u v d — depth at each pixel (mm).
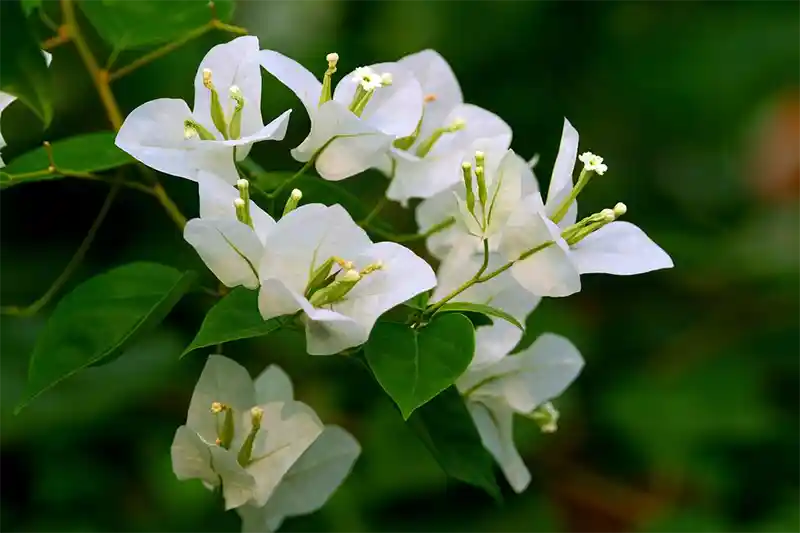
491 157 860
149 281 867
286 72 842
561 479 1151
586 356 1159
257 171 895
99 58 1049
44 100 862
